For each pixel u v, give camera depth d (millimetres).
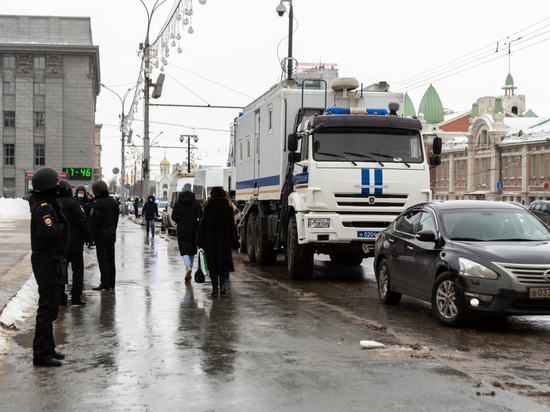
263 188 18109
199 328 9227
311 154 14336
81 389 6266
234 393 6098
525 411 5574
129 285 13938
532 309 8852
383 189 14391
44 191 7109
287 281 14883
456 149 90938
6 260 17688
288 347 8008
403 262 10836
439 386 6328
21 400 5926
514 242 9812
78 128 94250
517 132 80375
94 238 13172
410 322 9789
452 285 9359
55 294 7195
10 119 92875
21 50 91750
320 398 5941
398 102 16719
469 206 10758
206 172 33344
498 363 7281
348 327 9312
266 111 17828
